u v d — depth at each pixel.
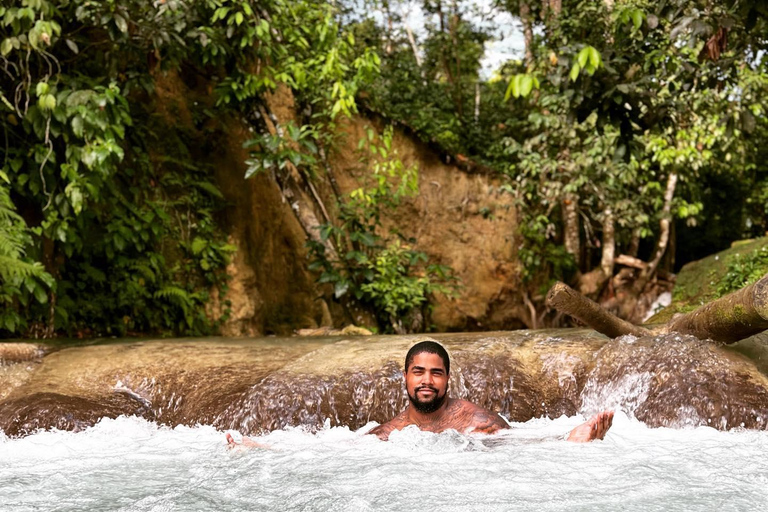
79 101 7.57
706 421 4.62
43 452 4.27
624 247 16.30
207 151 10.69
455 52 17.53
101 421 5.13
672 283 15.45
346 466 3.40
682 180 15.09
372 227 11.28
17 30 7.32
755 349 5.09
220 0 9.08
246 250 10.70
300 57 10.67
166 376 5.69
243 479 3.24
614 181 13.27
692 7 6.64
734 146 13.66
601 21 11.78
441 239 13.89
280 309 11.18
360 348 5.87
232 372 5.68
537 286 14.71
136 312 9.28
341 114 12.52
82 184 7.89
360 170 12.97
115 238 8.89
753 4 6.38
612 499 2.75
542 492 2.86
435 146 14.14
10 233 7.34
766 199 17.02
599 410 5.14
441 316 13.55
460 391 5.34
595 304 5.53
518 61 15.93
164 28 8.29
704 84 7.47
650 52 7.41
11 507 2.91
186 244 9.97
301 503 2.81
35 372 5.86
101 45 9.14
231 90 10.05
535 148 15.03
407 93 15.76
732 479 3.02
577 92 6.56
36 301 8.26
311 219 10.69
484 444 3.82
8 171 8.12
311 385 5.25
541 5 14.73
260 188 11.16
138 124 9.76
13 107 7.80
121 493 3.12
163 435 4.90
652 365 5.04
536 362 5.60
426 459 3.47
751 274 10.66
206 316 9.99
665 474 3.11
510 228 14.55
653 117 7.04
